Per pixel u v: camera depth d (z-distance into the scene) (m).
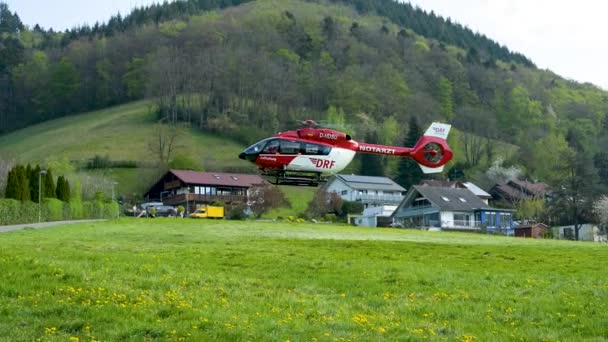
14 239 43.75
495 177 156.75
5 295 24.30
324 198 116.69
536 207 121.44
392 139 166.00
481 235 71.75
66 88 195.62
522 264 37.81
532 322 24.23
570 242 62.75
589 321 24.03
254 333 20.91
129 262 32.69
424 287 30.03
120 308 22.98
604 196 112.00
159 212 112.06
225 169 143.88
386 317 24.23
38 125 186.12
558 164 152.62
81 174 117.69
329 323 22.75
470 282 31.22
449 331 22.47
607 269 35.97
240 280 29.73
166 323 21.66
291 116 177.62
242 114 172.38
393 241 51.50
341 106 184.38
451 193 111.88
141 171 139.50
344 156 47.75
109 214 91.75
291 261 35.78
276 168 47.06
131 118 174.12
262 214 112.75
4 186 93.12
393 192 132.38
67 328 21.02
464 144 176.00
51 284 25.62
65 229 56.81
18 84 196.62
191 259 35.56
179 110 174.88
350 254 40.28
